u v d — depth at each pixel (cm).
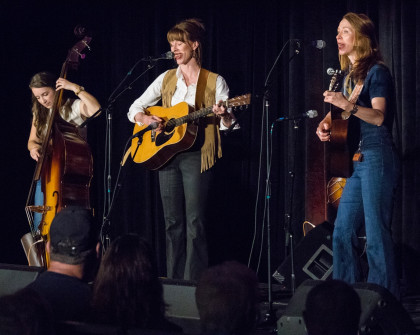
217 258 707
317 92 671
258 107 694
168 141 568
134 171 754
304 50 675
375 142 463
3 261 775
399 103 636
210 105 572
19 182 774
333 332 238
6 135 771
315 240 603
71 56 641
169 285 402
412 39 625
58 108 626
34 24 770
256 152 696
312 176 670
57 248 306
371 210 461
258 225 698
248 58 701
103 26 767
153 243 749
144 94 609
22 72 769
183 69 587
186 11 729
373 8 649
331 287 242
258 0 696
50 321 229
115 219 764
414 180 627
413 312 533
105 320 285
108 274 287
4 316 221
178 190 586
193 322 389
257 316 257
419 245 624
